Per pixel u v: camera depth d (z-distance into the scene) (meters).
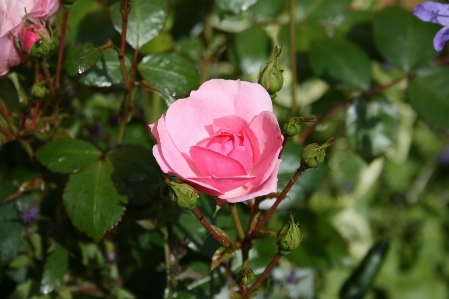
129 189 0.70
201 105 0.59
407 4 1.16
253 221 0.62
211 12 0.85
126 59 0.68
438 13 0.63
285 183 0.69
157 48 0.77
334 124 0.94
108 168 0.65
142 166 0.65
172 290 0.68
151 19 0.68
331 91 0.85
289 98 0.88
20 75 0.68
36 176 0.76
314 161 0.58
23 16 0.61
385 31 0.78
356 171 1.00
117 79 0.67
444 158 1.17
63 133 0.69
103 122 0.78
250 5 0.73
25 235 0.71
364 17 0.84
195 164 0.57
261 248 0.71
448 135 1.17
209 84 0.59
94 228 0.63
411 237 1.13
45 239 0.71
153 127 0.58
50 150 0.65
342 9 0.81
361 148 0.77
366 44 0.83
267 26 0.81
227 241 0.62
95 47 0.65
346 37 0.83
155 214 0.69
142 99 0.75
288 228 0.59
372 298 1.07
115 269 0.71
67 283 0.71
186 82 0.68
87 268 0.71
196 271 0.69
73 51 0.67
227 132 0.58
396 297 1.07
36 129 0.67
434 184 1.22
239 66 0.78
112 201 0.63
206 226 0.60
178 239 0.68
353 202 1.02
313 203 0.99
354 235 1.00
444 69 0.77
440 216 1.16
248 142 0.58
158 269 0.72
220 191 0.56
